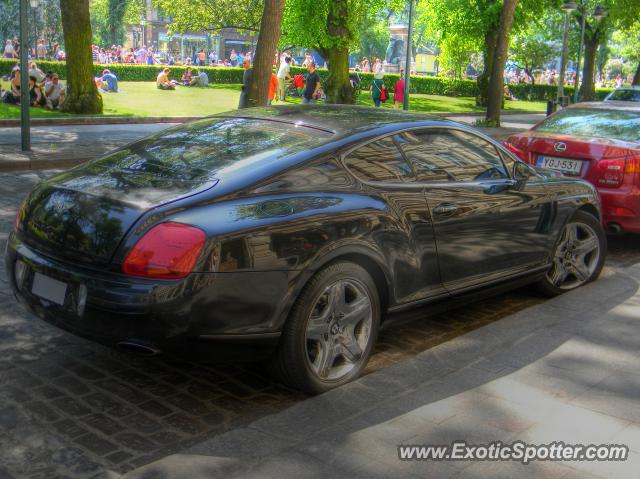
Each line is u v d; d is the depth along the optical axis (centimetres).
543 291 561
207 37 6612
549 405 349
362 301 388
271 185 361
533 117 3306
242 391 388
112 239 333
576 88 3183
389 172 415
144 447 323
